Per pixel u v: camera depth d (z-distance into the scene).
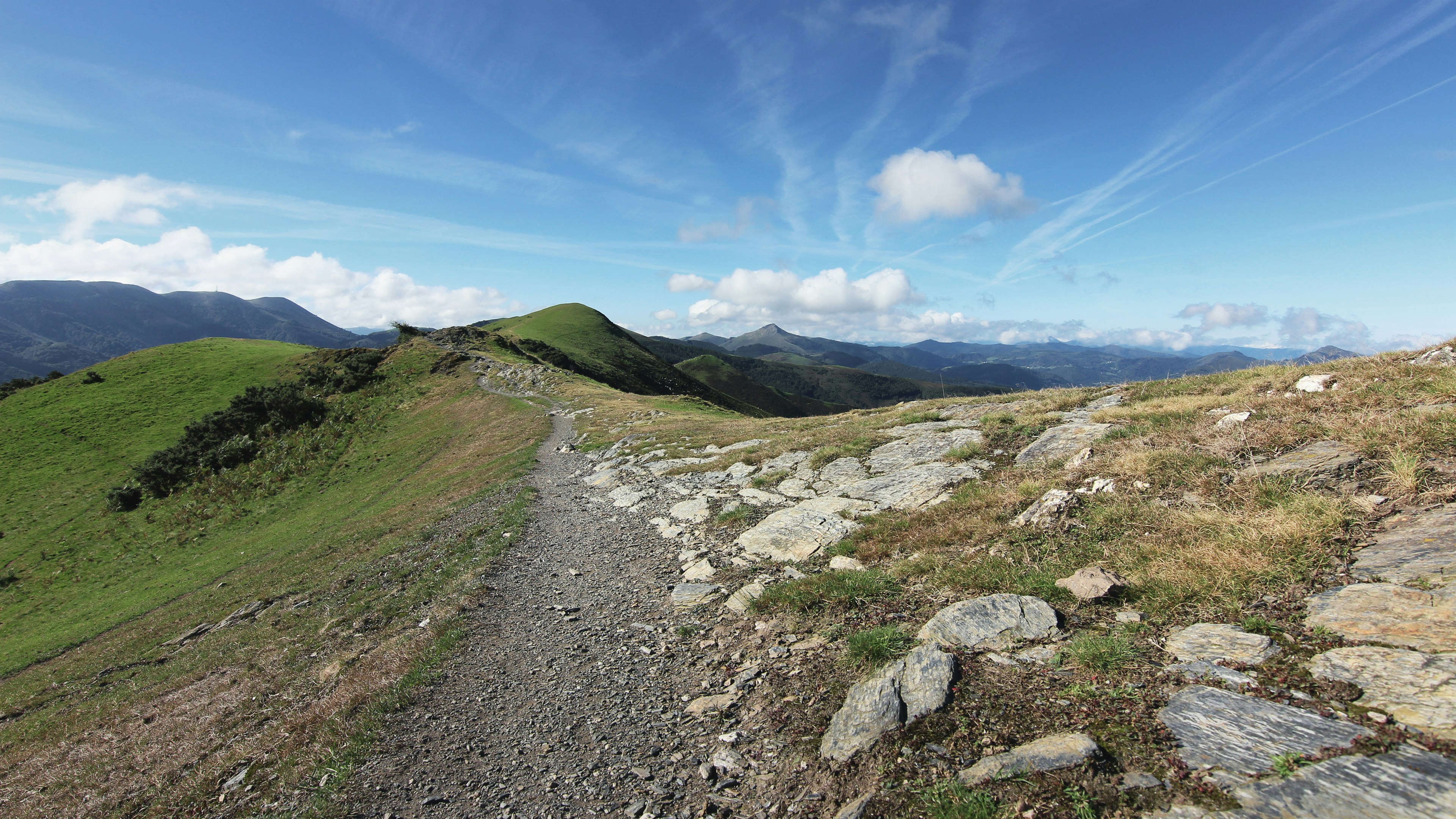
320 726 9.26
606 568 15.21
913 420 21.05
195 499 54.31
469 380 73.38
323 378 78.38
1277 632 5.43
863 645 7.20
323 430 65.00
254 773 8.59
